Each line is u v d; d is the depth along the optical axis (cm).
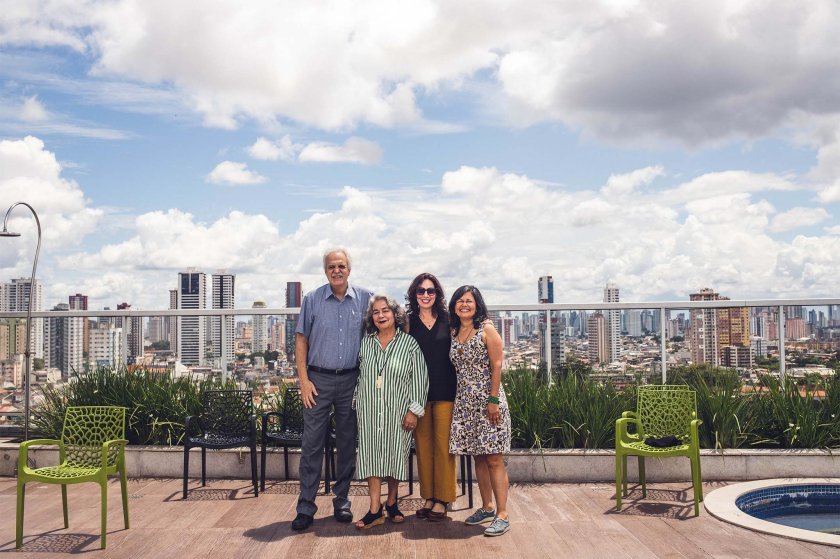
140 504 540
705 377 683
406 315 496
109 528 479
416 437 498
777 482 566
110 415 488
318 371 495
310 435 490
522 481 601
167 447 640
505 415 477
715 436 620
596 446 621
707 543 436
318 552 425
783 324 698
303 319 504
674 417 554
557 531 464
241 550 430
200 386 702
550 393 658
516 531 465
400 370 477
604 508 519
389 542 444
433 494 493
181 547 437
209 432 592
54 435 666
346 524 486
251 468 589
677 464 591
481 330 474
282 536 459
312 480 488
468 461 530
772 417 639
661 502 533
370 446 477
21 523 439
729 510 497
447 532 465
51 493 579
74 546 440
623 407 645
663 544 434
